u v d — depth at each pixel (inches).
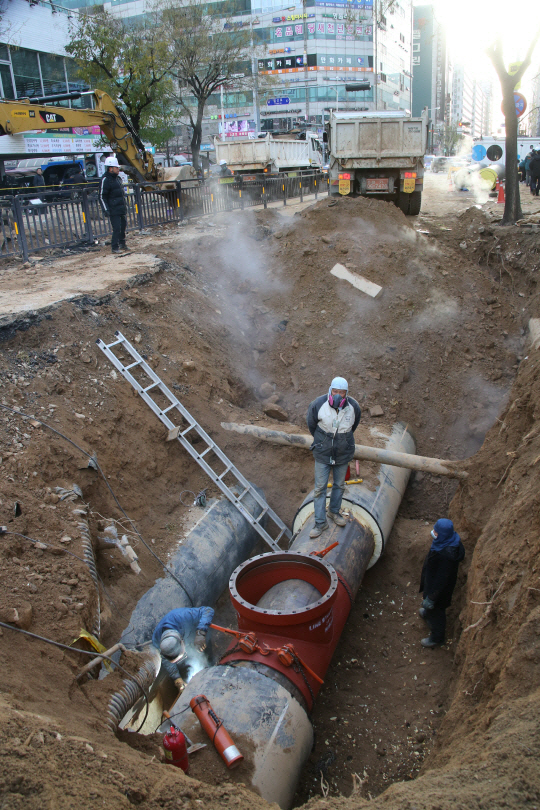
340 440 235.8
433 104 4205.2
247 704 164.2
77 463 241.6
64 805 97.0
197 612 210.8
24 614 165.2
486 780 106.7
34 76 1079.6
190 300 401.4
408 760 199.3
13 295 327.9
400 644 254.7
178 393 318.7
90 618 185.6
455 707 163.0
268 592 211.9
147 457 280.7
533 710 121.1
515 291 487.2
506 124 543.5
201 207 661.9
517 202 557.3
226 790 117.6
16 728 114.9
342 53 2317.9
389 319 418.6
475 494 268.1
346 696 229.6
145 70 948.0
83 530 214.4
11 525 196.5
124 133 649.0
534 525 175.8
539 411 247.1
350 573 240.7
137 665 188.5
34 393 259.3
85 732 130.6
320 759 201.6
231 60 1187.3
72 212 494.0
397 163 622.8
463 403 388.8
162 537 257.1
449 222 620.1
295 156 1116.5
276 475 321.4
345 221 502.6
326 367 397.4
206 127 2433.6
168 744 136.9
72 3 2313.0
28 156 995.9
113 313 330.0
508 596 169.8
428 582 234.8
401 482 321.1
